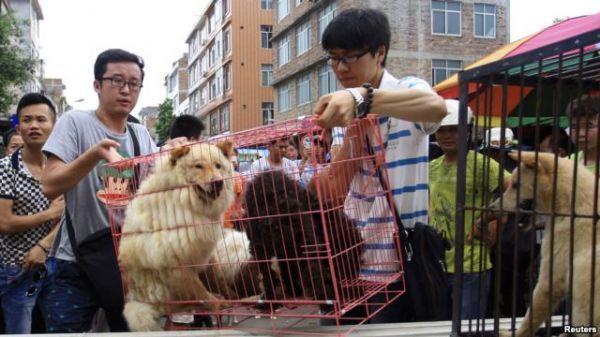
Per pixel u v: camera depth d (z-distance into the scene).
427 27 21.17
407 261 2.43
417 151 2.51
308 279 1.93
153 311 2.31
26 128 3.83
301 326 1.95
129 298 2.42
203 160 2.21
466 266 3.29
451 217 3.78
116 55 3.04
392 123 2.51
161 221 2.26
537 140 1.52
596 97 1.82
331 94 1.78
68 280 2.91
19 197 3.77
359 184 2.19
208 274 2.30
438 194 3.89
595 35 1.28
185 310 2.26
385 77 2.55
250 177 2.10
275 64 29.83
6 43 19.69
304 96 26.22
